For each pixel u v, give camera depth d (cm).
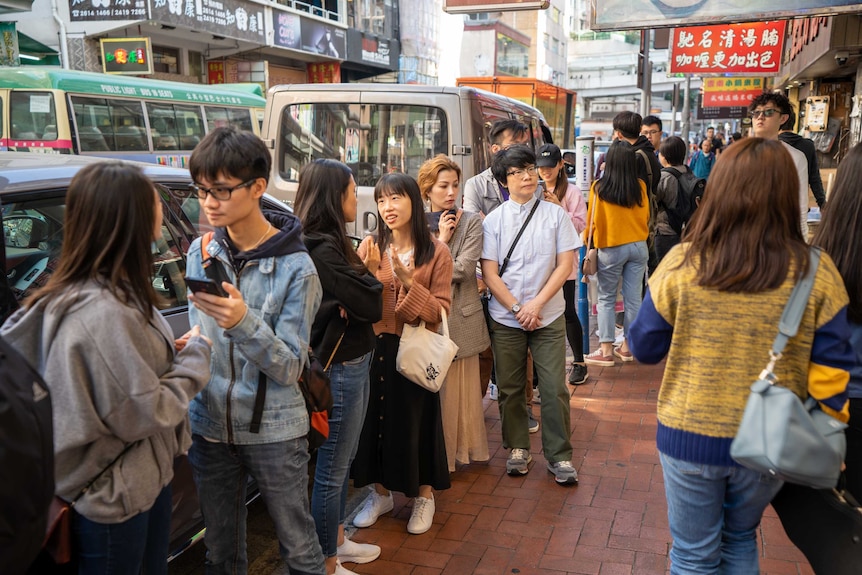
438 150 604
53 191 270
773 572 313
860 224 238
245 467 248
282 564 335
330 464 295
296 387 238
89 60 1730
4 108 1116
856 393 240
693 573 225
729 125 4072
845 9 628
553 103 1888
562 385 398
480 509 375
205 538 251
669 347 222
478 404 409
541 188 457
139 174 194
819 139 1285
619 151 559
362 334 291
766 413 193
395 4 3139
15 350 165
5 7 1328
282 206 393
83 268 189
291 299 228
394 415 338
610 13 683
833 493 220
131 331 188
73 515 192
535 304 387
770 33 1232
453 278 381
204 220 346
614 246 575
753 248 200
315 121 641
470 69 4128
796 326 197
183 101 1362
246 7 2020
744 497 217
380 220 347
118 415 185
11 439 150
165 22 1719
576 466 422
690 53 1276
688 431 210
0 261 230
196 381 206
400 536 351
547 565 323
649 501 380
